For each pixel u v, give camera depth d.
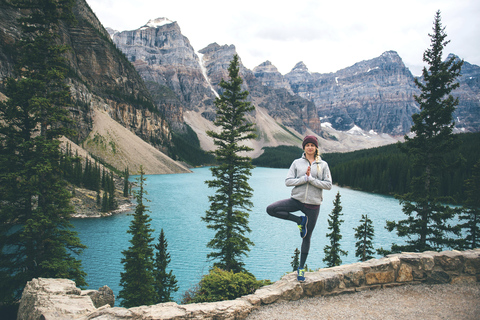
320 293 6.58
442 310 5.80
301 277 6.49
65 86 19.78
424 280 7.14
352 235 59.56
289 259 45.41
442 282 7.11
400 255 7.39
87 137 172.12
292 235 58.25
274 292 6.31
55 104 19.91
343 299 6.41
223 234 24.23
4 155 17.62
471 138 132.75
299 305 6.15
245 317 5.71
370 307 5.99
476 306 5.95
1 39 124.50
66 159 19.02
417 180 21.00
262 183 159.25
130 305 22.14
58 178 19.44
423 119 20.73
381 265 7.02
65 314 5.85
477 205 25.97
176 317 5.31
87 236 53.31
